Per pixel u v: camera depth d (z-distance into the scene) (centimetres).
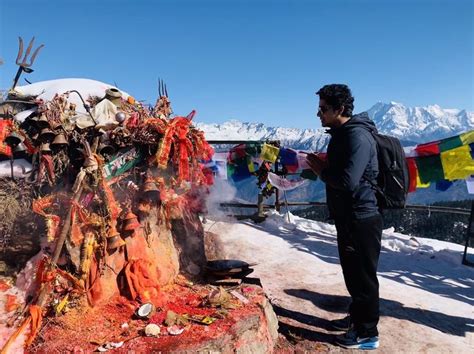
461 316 503
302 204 949
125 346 303
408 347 414
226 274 430
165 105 434
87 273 349
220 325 336
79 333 319
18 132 358
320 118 372
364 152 346
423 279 643
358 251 368
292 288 555
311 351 385
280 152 858
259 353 347
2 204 363
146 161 398
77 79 466
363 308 381
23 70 416
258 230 841
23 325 316
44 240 368
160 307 363
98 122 385
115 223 371
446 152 688
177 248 437
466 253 758
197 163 439
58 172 374
